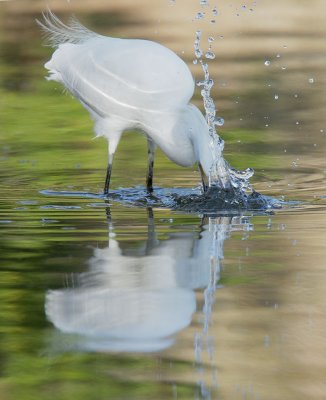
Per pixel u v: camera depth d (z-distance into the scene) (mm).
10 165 13562
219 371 5891
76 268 8094
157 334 6480
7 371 5930
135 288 7480
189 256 8469
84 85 12242
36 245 8953
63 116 17156
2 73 21031
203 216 10406
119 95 11906
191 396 5547
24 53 23031
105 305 7043
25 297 7297
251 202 10922
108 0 28469
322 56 22500
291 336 6426
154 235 9367
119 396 5551
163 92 11688
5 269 8078
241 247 8812
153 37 24094
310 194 11594
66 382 5742
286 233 9406
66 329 6594
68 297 7277
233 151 14281
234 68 21234
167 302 7125
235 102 17953
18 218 10289
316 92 18766
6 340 6414
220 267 8086
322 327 6598
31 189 12094
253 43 24203
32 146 14891
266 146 14625
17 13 26984
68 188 12188
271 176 12719
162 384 5707
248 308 6996
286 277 7773
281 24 26484
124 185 12422
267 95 18516
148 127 11914
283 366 5953
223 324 6668
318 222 9945
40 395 5590
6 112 17453
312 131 15633
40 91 19250
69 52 12570
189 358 6086
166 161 13977
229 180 11227
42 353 6203
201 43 24000
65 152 14484
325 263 8195
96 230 9633
